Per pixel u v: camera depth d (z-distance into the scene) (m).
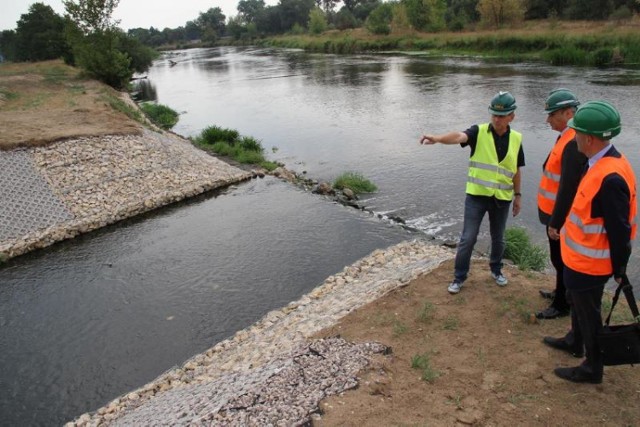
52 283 10.05
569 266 3.86
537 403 3.96
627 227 3.48
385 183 14.52
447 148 17.22
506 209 5.60
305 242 11.07
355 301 6.66
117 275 10.21
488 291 5.86
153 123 24.64
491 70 33.00
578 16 48.09
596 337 3.87
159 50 117.12
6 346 8.12
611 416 3.75
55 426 6.43
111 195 13.73
